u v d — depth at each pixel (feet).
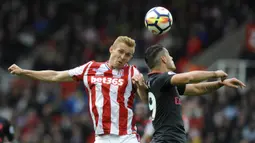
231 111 161.68
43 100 178.29
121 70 77.41
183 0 227.61
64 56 208.23
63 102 179.42
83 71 77.77
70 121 165.07
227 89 167.02
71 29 220.43
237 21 222.28
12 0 241.96
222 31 217.36
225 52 204.74
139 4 231.50
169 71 74.43
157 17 79.10
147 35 212.02
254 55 199.72
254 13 225.76
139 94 76.23
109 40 215.92
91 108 76.84
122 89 76.43
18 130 166.71
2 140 97.50
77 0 239.09
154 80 73.41
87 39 222.28
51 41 221.87
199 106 158.30
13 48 225.15
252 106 157.28
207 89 75.10
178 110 73.26
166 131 72.38
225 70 187.93
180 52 204.74
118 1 234.99
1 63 219.82
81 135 161.07
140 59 199.62
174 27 216.13
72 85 188.24
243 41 201.36
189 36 213.05
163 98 72.95
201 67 191.83
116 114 76.07
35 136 161.48
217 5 226.58
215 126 152.97
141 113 99.86
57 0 240.73
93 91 77.00
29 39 230.48
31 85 185.47
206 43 214.48
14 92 185.06
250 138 149.79
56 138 160.04
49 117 167.32
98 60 202.49
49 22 232.53
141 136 99.71
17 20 235.81
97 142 76.84
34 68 199.11
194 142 144.46
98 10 233.55
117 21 228.63
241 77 184.14
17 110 175.94
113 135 76.02
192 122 148.97
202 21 221.05
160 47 74.90
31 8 238.07
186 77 69.36
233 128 152.25
